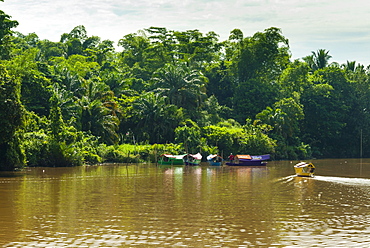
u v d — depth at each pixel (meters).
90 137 76.56
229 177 54.94
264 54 119.94
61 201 34.50
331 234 24.70
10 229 25.28
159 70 99.94
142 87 104.19
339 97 119.19
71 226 26.08
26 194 38.00
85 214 29.45
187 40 124.62
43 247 21.97
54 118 67.50
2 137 52.72
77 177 52.16
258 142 94.19
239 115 112.69
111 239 23.41
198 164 78.19
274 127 103.00
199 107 100.25
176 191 40.75
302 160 102.06
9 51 84.88
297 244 22.77
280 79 125.50
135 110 88.69
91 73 101.88
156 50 120.50
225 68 129.38
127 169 65.06
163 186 44.53
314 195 38.84
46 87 78.81
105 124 81.38
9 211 30.31
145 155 81.06
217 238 23.73
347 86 122.06
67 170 61.22
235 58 122.94
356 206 33.28
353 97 120.81
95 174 56.12
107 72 100.31
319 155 115.38
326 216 29.44
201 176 55.97
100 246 22.20
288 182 49.44
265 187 44.50
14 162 55.94
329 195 38.91
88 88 85.62
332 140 120.19
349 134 121.00
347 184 47.62
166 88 98.44
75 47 137.50
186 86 98.88
